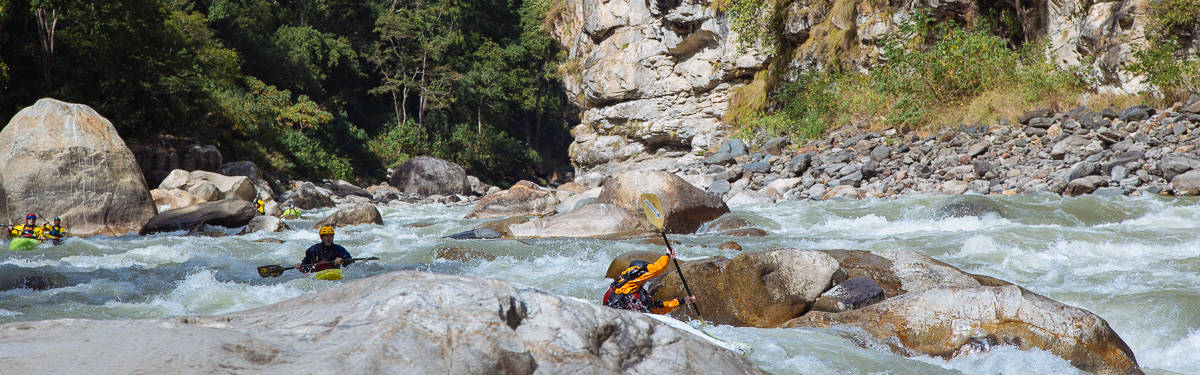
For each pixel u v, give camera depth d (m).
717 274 6.22
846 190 16.80
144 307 6.48
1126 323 5.83
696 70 30.50
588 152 34.88
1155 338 5.49
